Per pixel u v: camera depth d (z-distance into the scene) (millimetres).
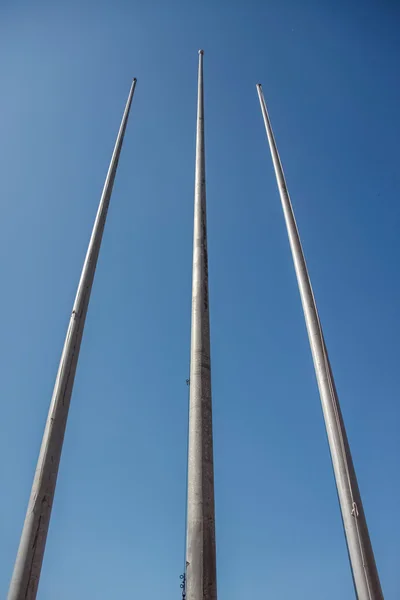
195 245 12195
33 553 8320
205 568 7414
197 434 8719
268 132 19156
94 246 13352
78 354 10992
